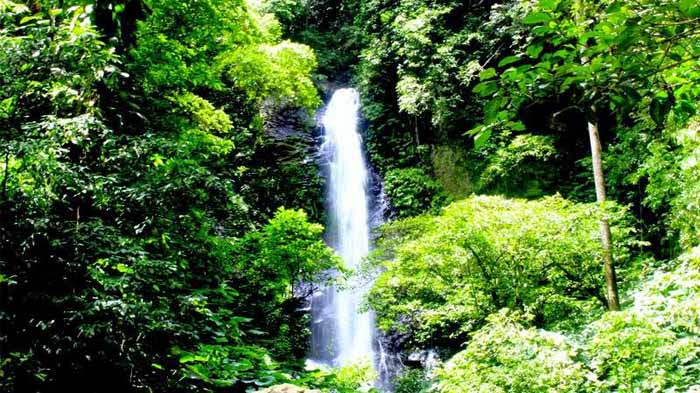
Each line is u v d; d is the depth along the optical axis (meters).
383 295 8.43
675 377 4.08
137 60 6.35
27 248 2.73
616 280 7.87
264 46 10.05
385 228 9.73
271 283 7.55
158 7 7.07
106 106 5.23
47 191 2.91
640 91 1.74
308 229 8.08
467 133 1.83
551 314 7.43
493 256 7.38
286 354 6.72
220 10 8.59
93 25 3.11
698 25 1.46
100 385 2.88
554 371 4.27
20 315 2.72
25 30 3.74
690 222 8.12
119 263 3.29
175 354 3.63
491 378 4.55
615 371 4.36
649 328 4.25
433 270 7.83
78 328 2.74
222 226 8.53
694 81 1.78
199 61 8.36
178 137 6.65
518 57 1.68
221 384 3.56
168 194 3.90
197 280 5.36
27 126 2.96
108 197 3.50
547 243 7.05
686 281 4.27
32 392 2.65
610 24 1.57
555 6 1.61
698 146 7.11
